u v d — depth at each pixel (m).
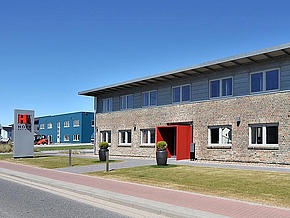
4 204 9.11
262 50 18.11
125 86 28.41
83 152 37.72
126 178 13.66
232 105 20.09
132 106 29.06
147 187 11.28
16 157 27.39
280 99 17.75
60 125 78.88
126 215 7.79
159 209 7.88
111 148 29.81
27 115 28.17
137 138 27.02
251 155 18.84
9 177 15.70
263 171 14.67
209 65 20.80
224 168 16.14
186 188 10.96
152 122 25.75
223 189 10.58
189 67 21.97
